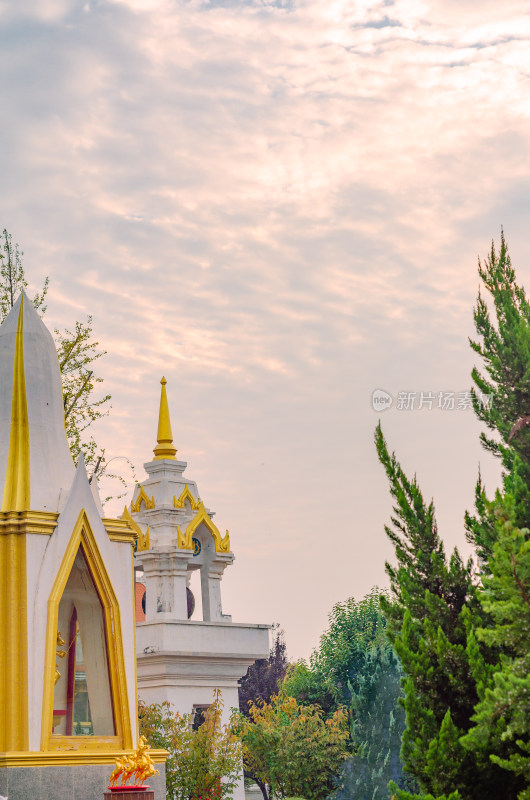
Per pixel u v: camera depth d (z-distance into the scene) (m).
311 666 56.50
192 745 30.80
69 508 19.64
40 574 18.95
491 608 15.01
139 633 33.56
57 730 19.33
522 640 14.99
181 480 36.97
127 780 18.14
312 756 42.16
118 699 19.70
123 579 20.36
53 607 18.89
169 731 31.44
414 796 15.71
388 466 18.59
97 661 19.84
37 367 20.84
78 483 19.89
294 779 42.12
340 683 54.00
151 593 35.31
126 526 20.78
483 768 16.03
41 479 19.97
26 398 20.44
